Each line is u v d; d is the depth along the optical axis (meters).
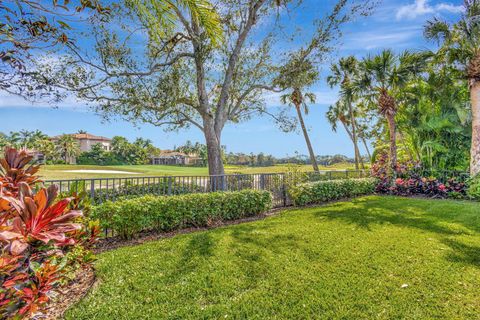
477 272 3.11
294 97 18.27
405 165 11.04
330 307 2.44
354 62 17.09
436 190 9.41
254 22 9.60
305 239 4.39
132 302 2.52
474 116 8.80
